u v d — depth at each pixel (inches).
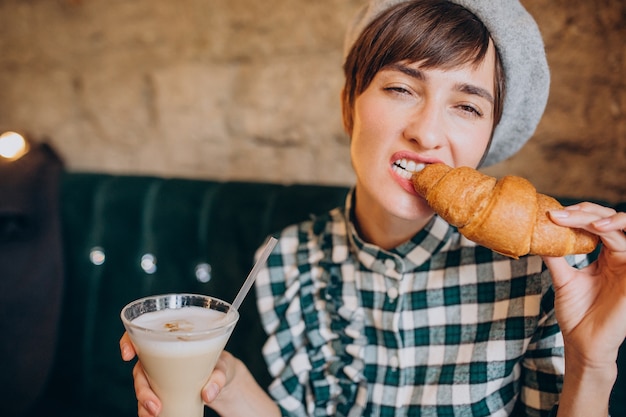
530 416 36.0
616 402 41.6
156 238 59.0
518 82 35.2
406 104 33.0
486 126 34.1
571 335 30.6
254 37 65.7
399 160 33.4
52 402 63.2
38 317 61.2
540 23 51.9
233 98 68.2
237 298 30.5
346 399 38.7
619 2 48.8
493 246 28.2
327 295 39.9
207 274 56.1
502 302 36.4
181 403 28.7
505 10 32.6
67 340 63.4
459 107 33.2
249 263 53.9
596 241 28.6
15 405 60.4
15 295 60.7
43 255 62.3
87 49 76.9
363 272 39.5
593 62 50.4
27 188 63.4
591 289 30.6
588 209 28.3
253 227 53.9
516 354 35.5
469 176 28.8
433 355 37.5
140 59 73.4
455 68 31.8
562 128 52.4
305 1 61.9
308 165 65.0
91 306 62.2
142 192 60.2
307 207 51.9
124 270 60.7
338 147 62.8
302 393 40.9
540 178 53.9
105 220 61.9
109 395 60.2
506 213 27.1
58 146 81.5
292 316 41.3
